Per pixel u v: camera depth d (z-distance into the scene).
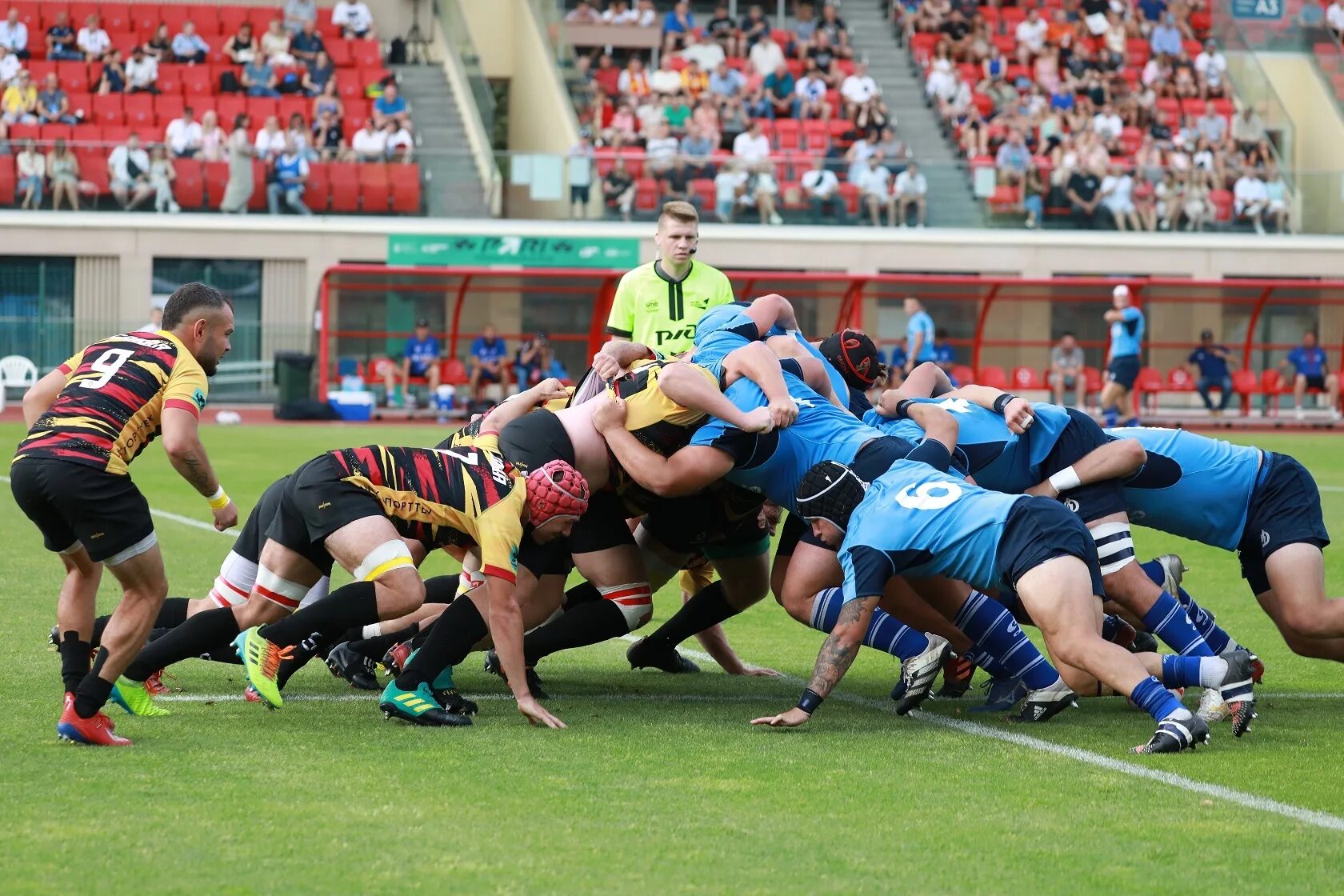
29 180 94.12
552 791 16.14
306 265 96.62
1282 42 117.88
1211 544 22.05
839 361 23.81
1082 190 100.31
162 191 95.19
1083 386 92.19
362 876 13.30
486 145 99.06
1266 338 96.19
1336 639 21.36
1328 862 14.12
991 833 14.88
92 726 17.75
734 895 13.00
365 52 109.31
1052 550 18.77
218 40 107.75
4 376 94.06
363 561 19.02
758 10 113.94
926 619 21.91
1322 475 60.09
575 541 21.52
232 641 19.92
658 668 24.47
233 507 19.86
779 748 18.45
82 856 13.70
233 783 16.20
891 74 112.94
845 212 98.81
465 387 90.12
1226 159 103.56
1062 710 21.06
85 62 103.31
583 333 93.25
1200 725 18.59
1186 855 14.27
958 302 93.56
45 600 28.31
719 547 22.75
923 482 19.52
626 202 96.06
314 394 90.56
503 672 21.88
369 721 19.67
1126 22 117.44
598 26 112.69
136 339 18.89
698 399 20.33
